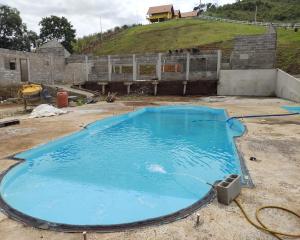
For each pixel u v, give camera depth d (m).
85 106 16.30
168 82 24.25
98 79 26.36
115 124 12.12
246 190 4.38
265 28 40.31
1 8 39.84
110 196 5.18
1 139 8.18
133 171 6.68
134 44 40.94
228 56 28.66
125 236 3.29
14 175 5.74
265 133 8.38
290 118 11.02
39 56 23.75
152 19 66.81
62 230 3.46
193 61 25.61
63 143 8.30
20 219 3.76
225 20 49.22
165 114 15.10
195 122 12.92
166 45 37.91
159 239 3.20
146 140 9.77
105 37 48.88
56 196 5.19
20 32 41.91
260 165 5.53
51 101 18.25
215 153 8.22
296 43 29.11
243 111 13.30
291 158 5.96
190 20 51.97
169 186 5.72
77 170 6.74
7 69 20.30
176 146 8.98
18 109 14.92
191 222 3.53
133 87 25.62
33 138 8.27
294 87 17.34
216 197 4.18
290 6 62.62
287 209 3.75
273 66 22.39
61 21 49.12
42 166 7.03
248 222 3.47
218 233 3.27
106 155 8.01
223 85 23.00
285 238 3.13
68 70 27.55
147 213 4.46
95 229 3.46
